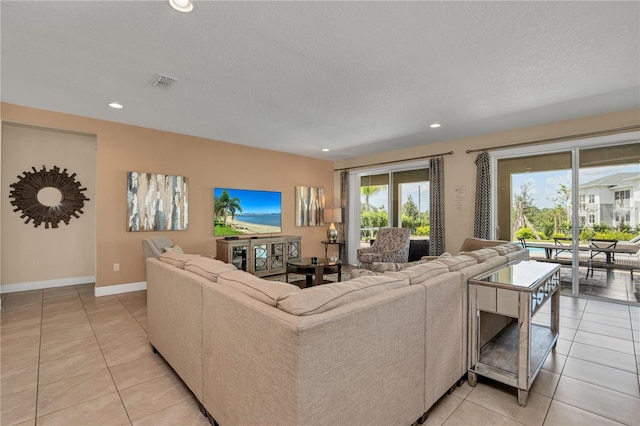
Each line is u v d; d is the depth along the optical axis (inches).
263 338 47.7
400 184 245.6
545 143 168.4
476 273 84.2
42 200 184.7
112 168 169.2
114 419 67.0
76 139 194.7
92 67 105.0
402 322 58.5
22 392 76.9
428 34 85.6
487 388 79.2
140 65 103.7
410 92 125.6
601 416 68.3
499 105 140.6
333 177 287.4
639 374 86.5
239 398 54.2
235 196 218.4
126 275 174.1
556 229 171.9
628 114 145.9
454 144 205.2
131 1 72.1
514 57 98.0
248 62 101.4
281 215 247.6
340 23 80.7
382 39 88.0
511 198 187.5
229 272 69.3
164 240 170.7
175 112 151.7
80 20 79.4
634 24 80.6
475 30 83.7
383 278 63.0
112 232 169.5
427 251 226.4
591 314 135.8
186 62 101.7
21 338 110.0
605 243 157.5
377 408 53.8
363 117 157.9
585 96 130.0
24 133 178.7
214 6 73.9
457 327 76.1
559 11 75.7
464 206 199.9
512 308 73.0
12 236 176.1
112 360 94.0
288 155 253.0
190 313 71.8
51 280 187.3
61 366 90.1
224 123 169.9
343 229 276.1
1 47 92.4
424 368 64.7
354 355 49.2
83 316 133.6
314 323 43.4
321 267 168.1
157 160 184.4
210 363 63.7
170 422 66.1
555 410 70.4
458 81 115.4
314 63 102.0
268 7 74.4
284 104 139.4
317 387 43.9
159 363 92.2
